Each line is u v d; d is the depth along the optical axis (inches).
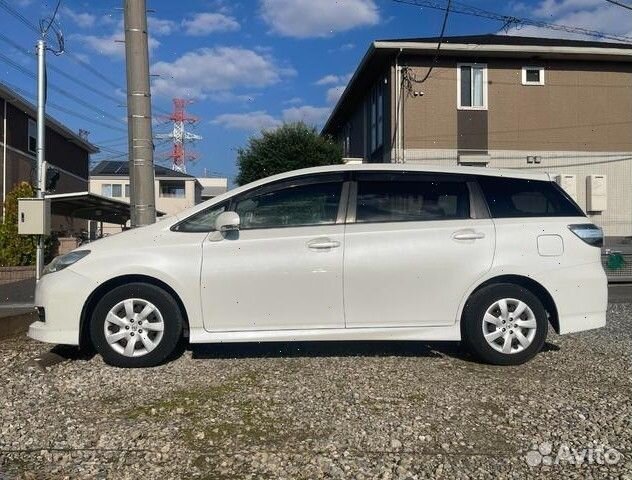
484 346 216.1
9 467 139.1
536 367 215.3
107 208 958.4
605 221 821.9
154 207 292.0
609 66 823.7
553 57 804.6
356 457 142.7
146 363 210.8
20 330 272.7
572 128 816.9
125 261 211.5
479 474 135.9
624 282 649.0
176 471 136.9
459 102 798.5
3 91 943.0
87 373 204.7
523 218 225.0
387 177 226.1
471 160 797.2
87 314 216.5
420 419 164.4
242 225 218.2
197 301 211.2
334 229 217.2
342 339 214.1
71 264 214.2
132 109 285.6
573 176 814.5
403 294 215.5
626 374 206.5
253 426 159.9
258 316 212.7
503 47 782.5
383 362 219.1
